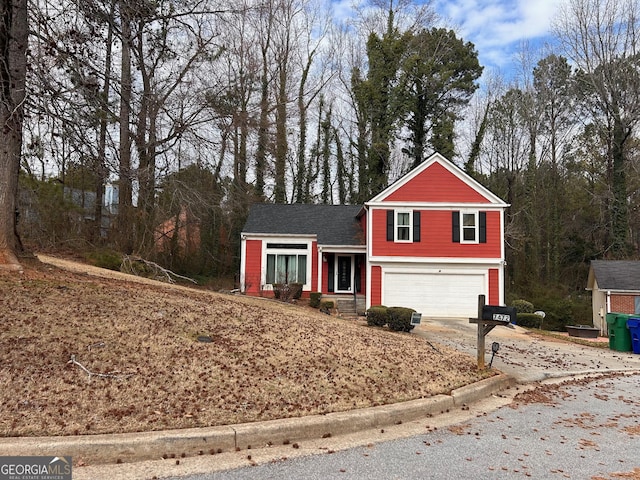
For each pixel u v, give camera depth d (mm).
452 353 11375
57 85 10148
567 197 38406
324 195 38312
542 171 38469
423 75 35062
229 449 5062
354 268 25781
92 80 10508
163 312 9672
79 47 9836
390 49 33062
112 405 5562
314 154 37938
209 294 15406
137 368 6734
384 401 6801
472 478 4480
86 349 7066
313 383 7195
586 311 30281
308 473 4469
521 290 33000
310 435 5574
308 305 22391
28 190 19719
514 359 12312
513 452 5312
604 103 33312
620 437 6082
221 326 9633
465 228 23203
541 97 38562
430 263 23047
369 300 22969
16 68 9945
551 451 5398
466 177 23328
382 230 23312
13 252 10766
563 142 38844
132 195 19359
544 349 15016
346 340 10602
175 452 4836
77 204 21859
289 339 9664
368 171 35156
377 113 33500
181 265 29594
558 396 8617
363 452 5129
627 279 25938
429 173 23500
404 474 4523
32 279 10070
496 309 9484
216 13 12992
